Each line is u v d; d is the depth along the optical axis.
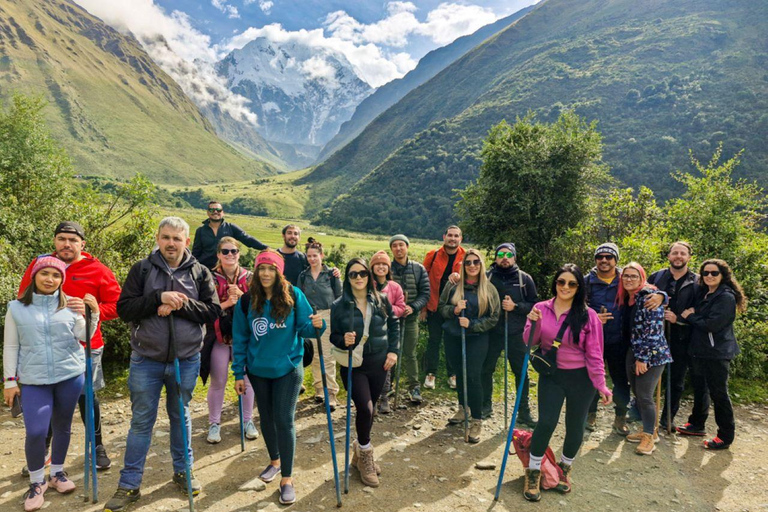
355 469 4.50
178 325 3.83
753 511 3.97
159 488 3.99
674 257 5.61
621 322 5.35
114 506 3.58
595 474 4.58
